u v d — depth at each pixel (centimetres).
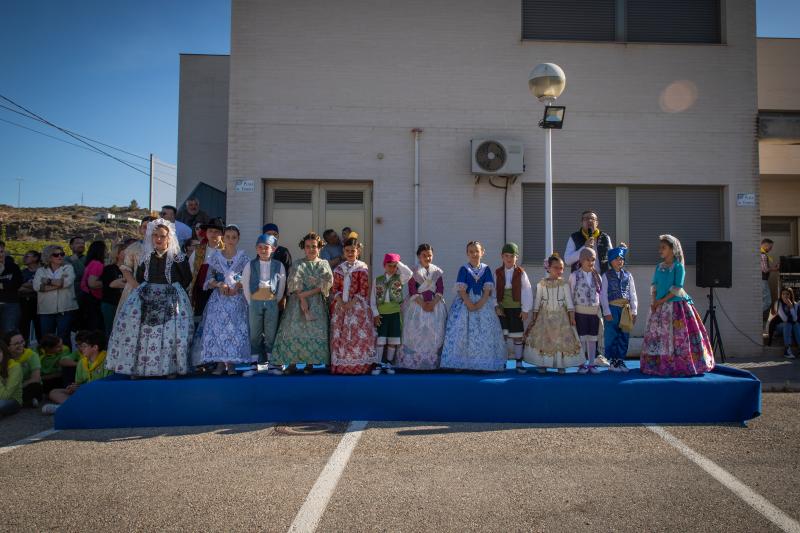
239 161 884
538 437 485
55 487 375
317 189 903
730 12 938
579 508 342
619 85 923
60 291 773
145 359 530
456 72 908
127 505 347
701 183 924
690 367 556
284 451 446
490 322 587
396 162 898
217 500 354
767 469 407
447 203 897
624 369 604
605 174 916
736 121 931
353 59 901
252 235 879
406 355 591
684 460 427
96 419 516
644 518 329
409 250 891
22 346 605
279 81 892
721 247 873
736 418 535
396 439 477
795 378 720
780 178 1254
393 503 349
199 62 1081
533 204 916
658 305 580
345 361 555
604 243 654
